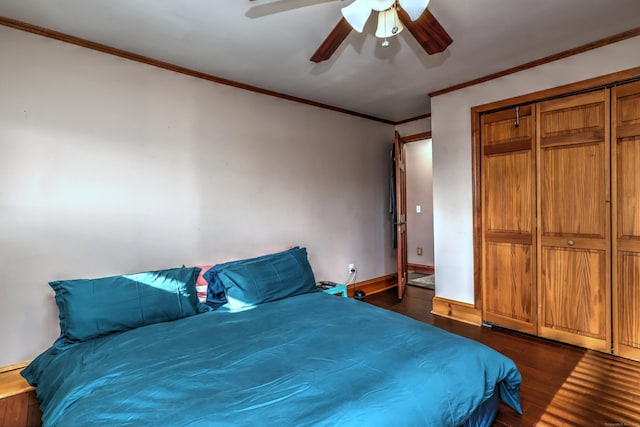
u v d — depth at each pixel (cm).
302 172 358
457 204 329
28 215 210
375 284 438
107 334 195
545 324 277
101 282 211
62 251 221
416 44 237
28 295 209
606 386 205
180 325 205
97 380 142
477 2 188
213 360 156
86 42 228
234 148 304
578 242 258
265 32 218
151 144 258
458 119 324
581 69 249
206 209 287
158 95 261
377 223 442
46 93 216
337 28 174
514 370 173
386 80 304
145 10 192
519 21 209
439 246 346
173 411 116
